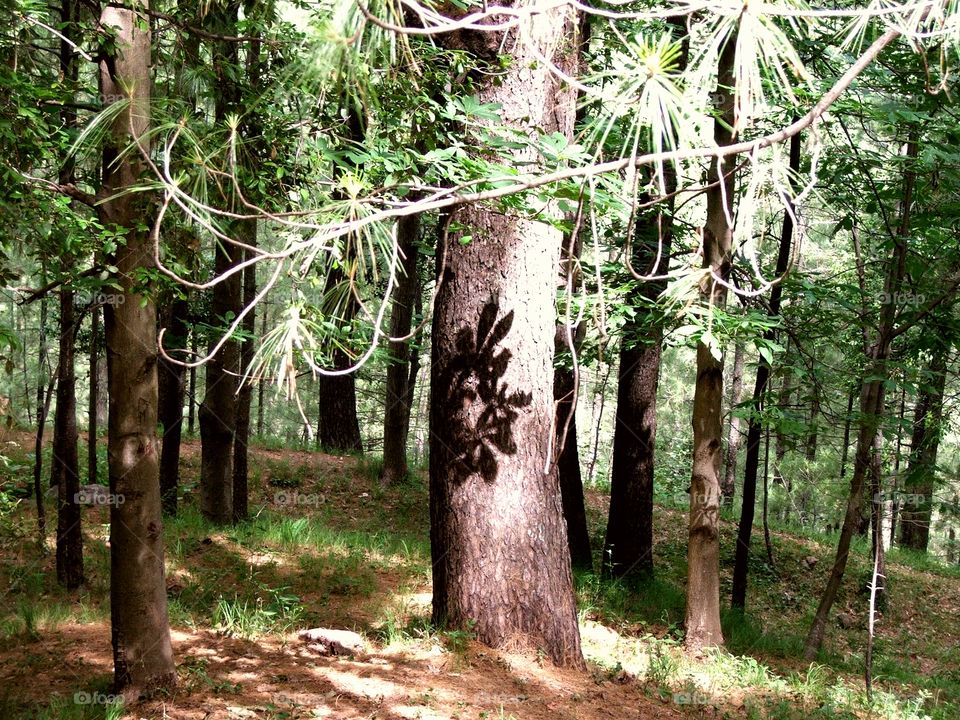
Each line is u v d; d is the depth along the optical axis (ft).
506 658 19.34
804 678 24.43
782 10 5.99
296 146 14.14
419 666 18.40
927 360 32.91
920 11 6.42
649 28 20.16
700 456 25.02
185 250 14.42
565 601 20.21
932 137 25.63
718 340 19.19
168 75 15.76
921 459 28.78
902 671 31.17
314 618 22.02
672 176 22.29
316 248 6.40
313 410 71.05
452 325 20.34
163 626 15.70
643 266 27.27
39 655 17.74
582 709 17.35
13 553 24.47
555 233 20.24
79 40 14.25
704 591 24.81
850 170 25.58
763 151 6.87
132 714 14.61
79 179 15.11
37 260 13.99
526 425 19.98
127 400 14.94
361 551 30.37
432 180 12.00
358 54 5.92
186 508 33.06
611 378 83.10
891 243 26.86
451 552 20.30
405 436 46.75
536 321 20.10
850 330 30.63
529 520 19.92
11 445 33.24
